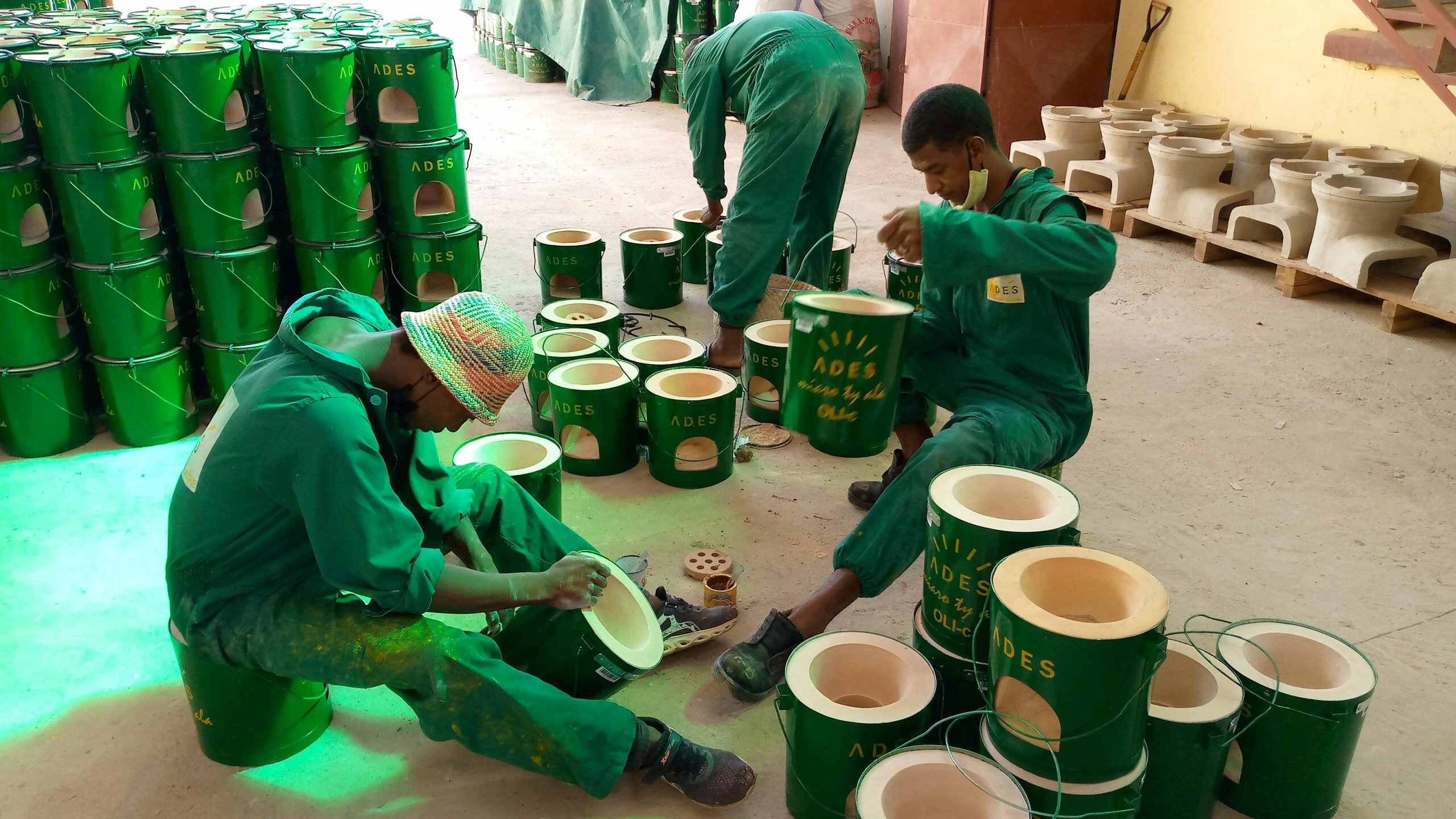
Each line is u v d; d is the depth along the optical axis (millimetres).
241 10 4832
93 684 2365
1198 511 3119
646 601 2262
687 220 4977
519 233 5730
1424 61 4457
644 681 2400
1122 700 1642
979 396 2586
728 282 3877
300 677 1926
